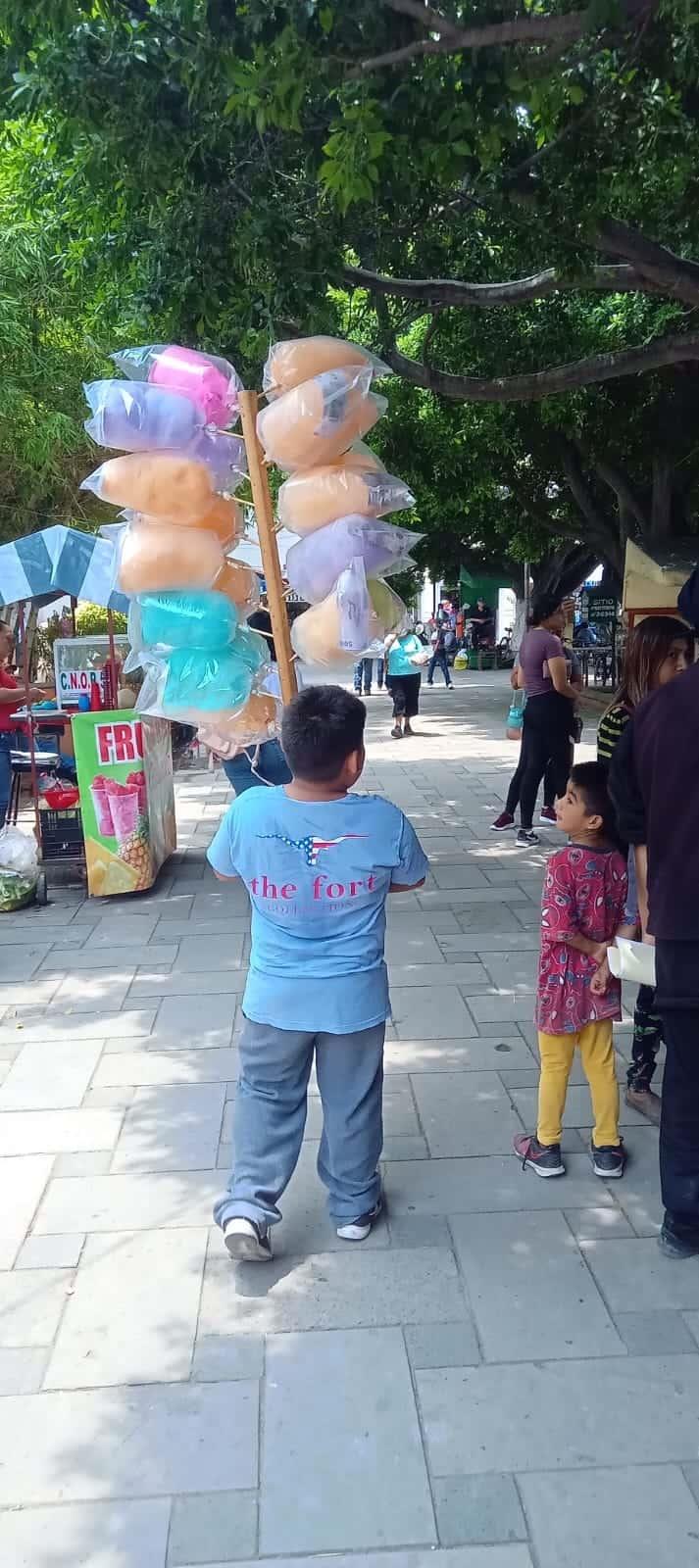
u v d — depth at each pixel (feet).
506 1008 16.10
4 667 23.93
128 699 23.35
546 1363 8.86
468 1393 8.54
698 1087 9.86
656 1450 7.96
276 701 11.45
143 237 20.21
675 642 13.07
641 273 18.97
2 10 14.43
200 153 16.39
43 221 27.99
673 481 44.98
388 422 42.37
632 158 17.99
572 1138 12.42
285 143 16.70
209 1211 11.02
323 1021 9.72
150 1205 11.13
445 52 13.14
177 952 18.98
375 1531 7.32
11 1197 11.32
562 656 26.37
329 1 12.58
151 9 15.25
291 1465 7.86
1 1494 7.64
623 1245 10.46
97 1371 8.82
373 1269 10.11
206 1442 8.08
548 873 11.24
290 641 10.74
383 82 13.62
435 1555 7.14
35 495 38.11
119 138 16.38
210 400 10.22
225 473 10.57
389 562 10.14
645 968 10.30
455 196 19.44
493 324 30.60
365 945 9.82
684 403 41.27
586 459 47.88
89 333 32.24
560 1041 11.32
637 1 13.44
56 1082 13.92
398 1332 9.25
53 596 28.48
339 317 26.32
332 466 10.14
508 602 133.08
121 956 18.81
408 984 17.17
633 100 16.40
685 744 9.39
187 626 10.50
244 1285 9.88
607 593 79.05
